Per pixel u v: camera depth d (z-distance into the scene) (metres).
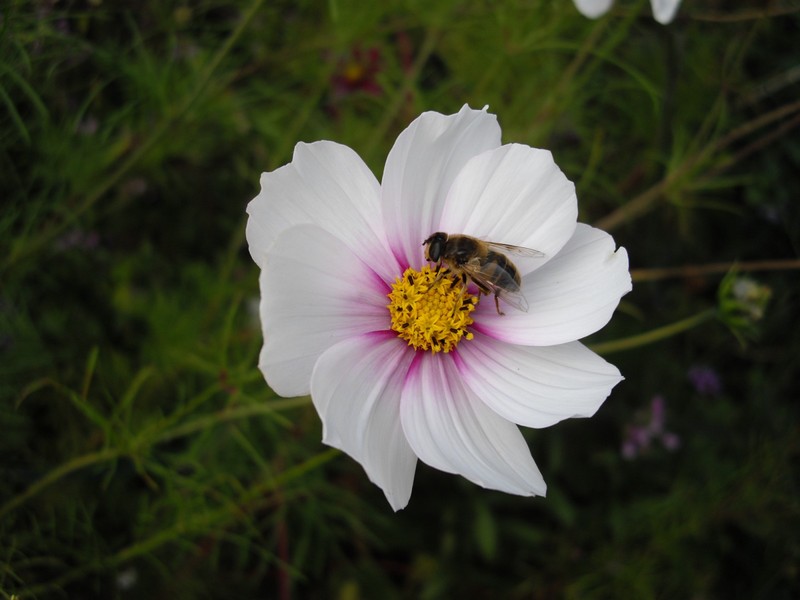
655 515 0.22
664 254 0.25
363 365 0.13
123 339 0.22
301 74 0.24
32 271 0.21
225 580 0.21
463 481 0.23
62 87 0.20
